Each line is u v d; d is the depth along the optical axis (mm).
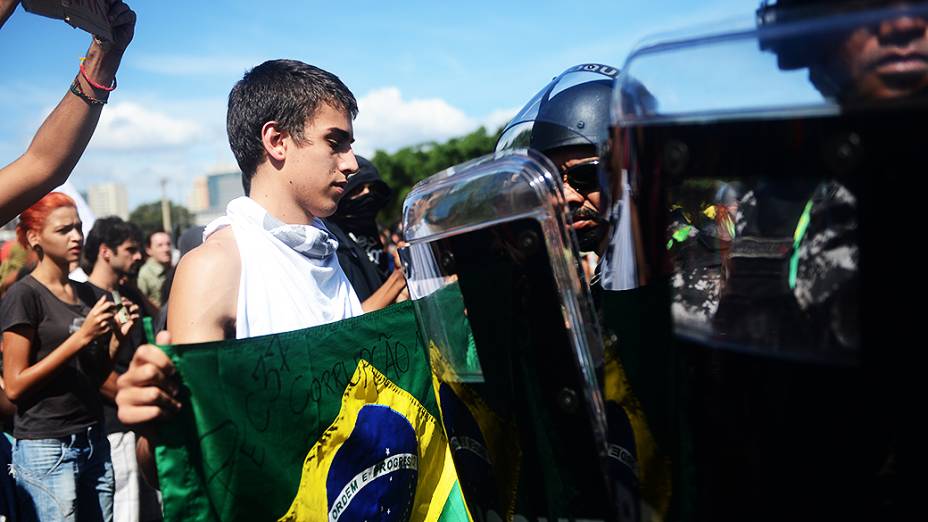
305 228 1686
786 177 777
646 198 888
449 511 1536
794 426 797
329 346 1352
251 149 1699
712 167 818
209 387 1172
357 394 1383
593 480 999
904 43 720
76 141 1578
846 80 743
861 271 747
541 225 947
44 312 3182
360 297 2936
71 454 3186
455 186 1019
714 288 1104
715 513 860
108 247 4230
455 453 1172
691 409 871
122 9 1591
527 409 1029
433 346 1144
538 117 1584
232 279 1536
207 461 1168
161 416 1099
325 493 1323
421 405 1506
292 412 1283
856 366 756
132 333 3645
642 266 920
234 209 1653
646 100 858
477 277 1028
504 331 1022
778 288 819
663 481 918
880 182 727
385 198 3361
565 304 962
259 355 1242
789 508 806
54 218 3246
